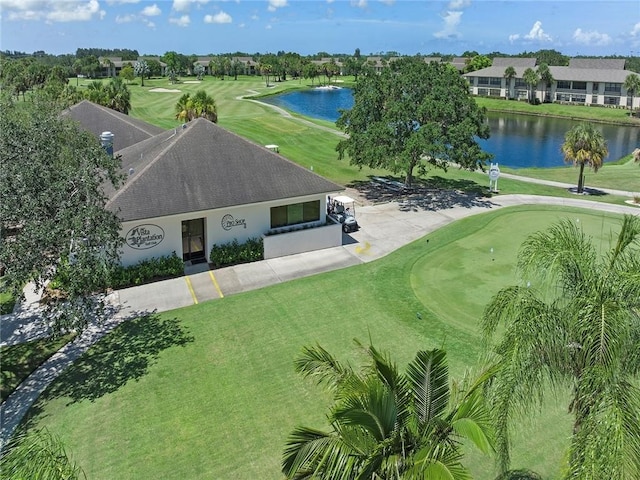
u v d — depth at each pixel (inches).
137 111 3280.0
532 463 509.0
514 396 359.6
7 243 615.5
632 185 1800.0
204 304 868.6
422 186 1673.2
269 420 584.1
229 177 1058.7
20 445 351.9
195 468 516.1
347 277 968.3
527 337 362.9
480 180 1803.6
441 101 1435.8
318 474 321.4
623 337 343.0
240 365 691.4
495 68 5029.5
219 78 7372.1
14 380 662.5
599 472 294.0
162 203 972.6
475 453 521.0
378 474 313.4
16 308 850.8
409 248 1114.7
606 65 4564.5
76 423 582.6
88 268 649.0
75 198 674.8
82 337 762.8
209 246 1037.8
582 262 394.0
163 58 7283.5
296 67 7283.5
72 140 772.6
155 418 589.3
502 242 1133.1
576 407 374.3
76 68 6786.4
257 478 502.9
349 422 314.7
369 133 1457.9
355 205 1449.3
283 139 2415.1
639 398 324.8
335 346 735.1
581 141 1612.9
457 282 929.5
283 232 1087.6
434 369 356.8
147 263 963.3
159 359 706.8
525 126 3565.5
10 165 645.9
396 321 796.6
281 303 868.0
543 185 1781.5
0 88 1197.7
